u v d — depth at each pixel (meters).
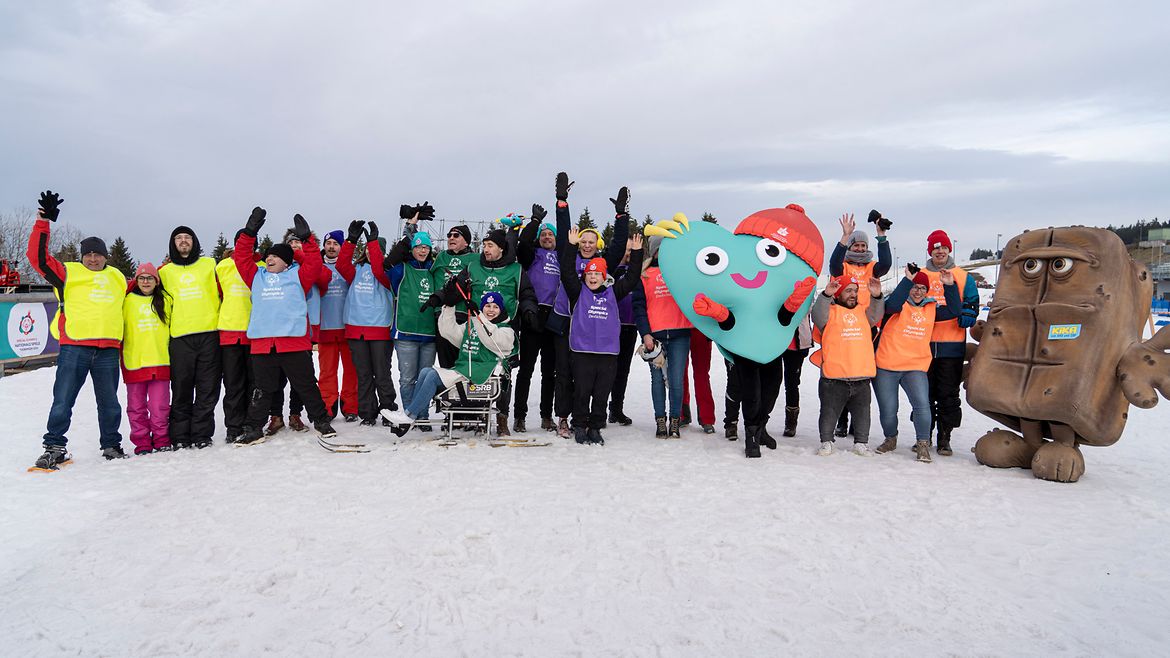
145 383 6.91
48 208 6.31
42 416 9.36
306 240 7.33
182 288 7.00
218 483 5.62
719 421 9.24
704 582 3.69
